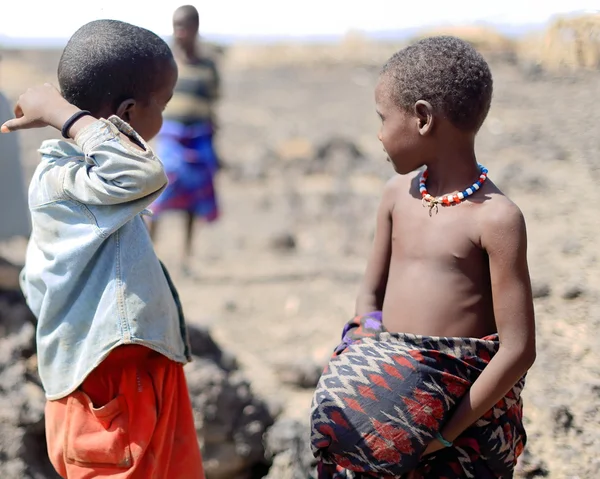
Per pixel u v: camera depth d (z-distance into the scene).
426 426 4.34
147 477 4.71
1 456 6.89
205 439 7.55
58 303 4.76
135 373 4.80
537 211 12.59
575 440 6.25
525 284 4.27
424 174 4.66
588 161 14.68
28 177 20.39
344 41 55.69
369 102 37.88
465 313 4.43
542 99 19.70
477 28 22.44
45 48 56.12
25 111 4.76
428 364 4.34
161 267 5.15
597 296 8.21
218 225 19.41
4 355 7.69
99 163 4.43
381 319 4.83
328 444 4.50
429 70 4.30
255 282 14.39
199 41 14.73
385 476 4.55
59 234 4.70
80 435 4.72
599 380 6.73
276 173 24.28
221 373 7.81
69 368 4.80
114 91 4.76
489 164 17.11
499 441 4.48
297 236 18.30
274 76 49.94
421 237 4.52
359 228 17.67
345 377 4.44
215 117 14.85
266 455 7.77
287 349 11.12
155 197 4.54
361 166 23.98
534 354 4.30
